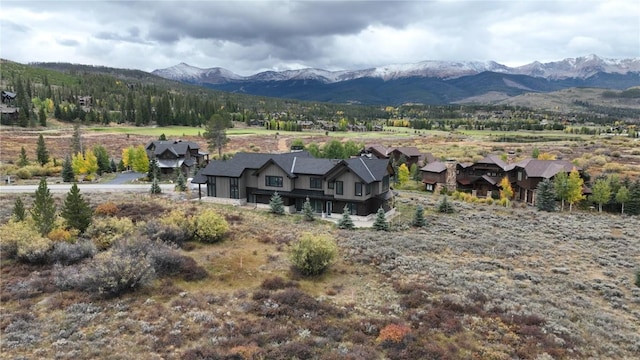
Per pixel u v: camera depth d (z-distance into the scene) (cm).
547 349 1852
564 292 2683
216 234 3475
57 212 4181
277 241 3581
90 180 7250
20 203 3500
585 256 3534
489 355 1786
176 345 1791
